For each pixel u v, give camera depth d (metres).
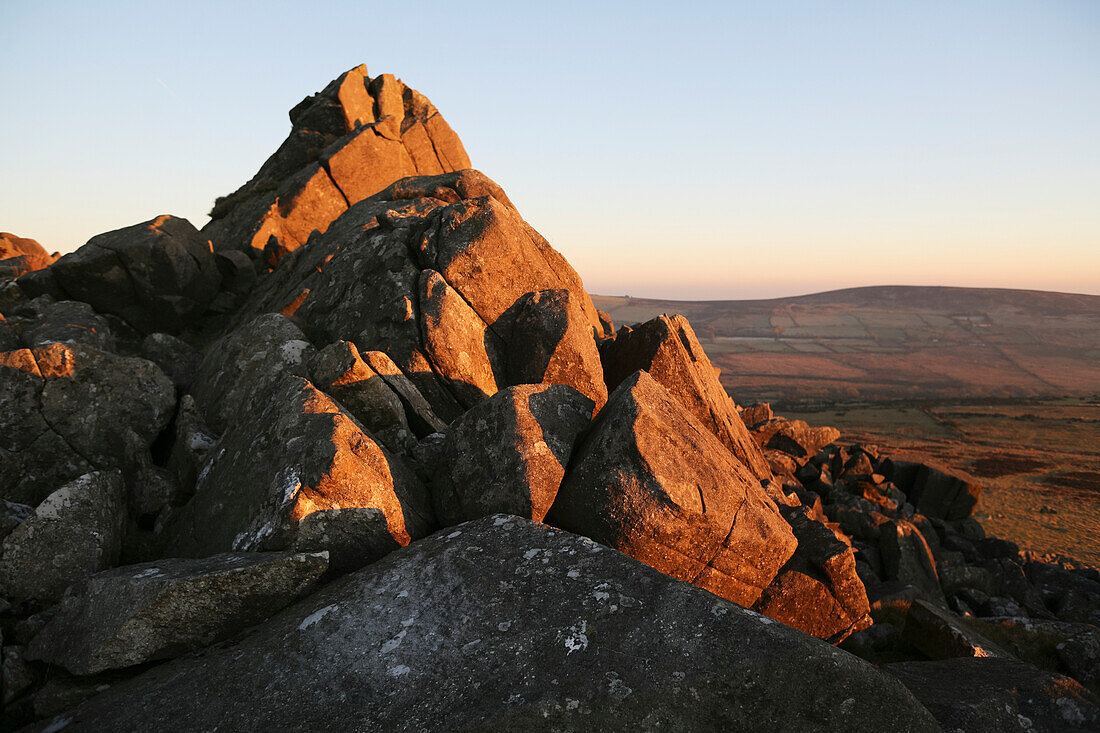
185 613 5.96
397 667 5.35
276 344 11.55
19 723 5.88
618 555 6.17
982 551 20.88
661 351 12.04
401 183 19.34
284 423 7.98
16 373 9.55
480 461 8.36
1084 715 7.42
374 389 9.49
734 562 8.49
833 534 10.48
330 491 7.05
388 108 29.80
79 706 5.54
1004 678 7.91
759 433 23.48
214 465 9.08
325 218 24.14
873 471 23.69
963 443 151.00
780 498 12.69
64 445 9.55
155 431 10.30
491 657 5.32
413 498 8.21
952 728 6.58
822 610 10.00
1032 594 17.70
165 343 13.70
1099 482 101.19
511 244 12.57
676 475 7.87
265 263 22.06
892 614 12.99
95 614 6.14
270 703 5.19
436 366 11.33
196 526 8.36
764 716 4.94
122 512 8.67
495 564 6.25
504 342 12.21
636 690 4.95
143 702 5.36
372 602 6.03
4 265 23.50
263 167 30.53
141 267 18.02
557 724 4.80
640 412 7.98
